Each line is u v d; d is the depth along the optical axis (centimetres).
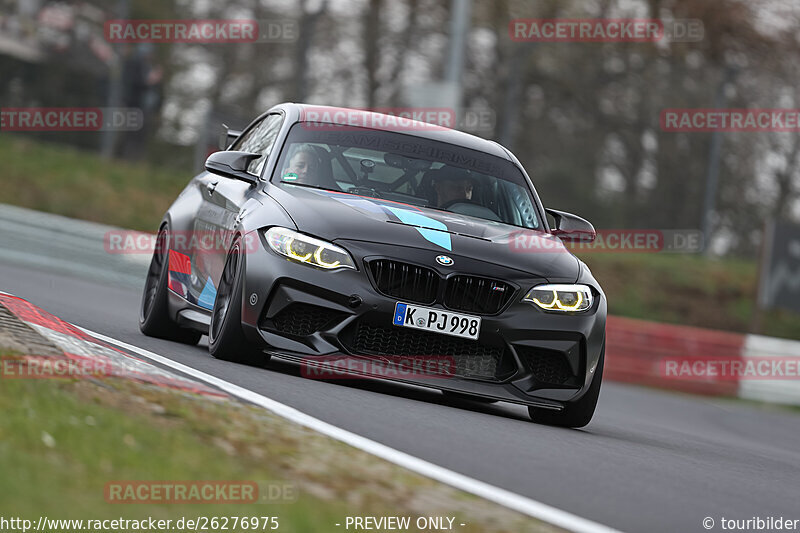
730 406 4881
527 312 2092
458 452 1590
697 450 2278
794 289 6575
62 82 9906
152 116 8769
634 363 5334
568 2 10888
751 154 12675
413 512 1170
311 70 11644
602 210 12544
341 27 11600
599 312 2169
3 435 1120
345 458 1370
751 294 8212
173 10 11400
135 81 8512
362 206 2197
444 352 2069
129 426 1278
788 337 7906
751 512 1520
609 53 11850
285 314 2073
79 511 956
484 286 2078
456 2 6131
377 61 11562
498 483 1425
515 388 2091
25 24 9894
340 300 2039
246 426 1438
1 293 2356
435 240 2112
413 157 2452
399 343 2059
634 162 12550
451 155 2495
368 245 2069
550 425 2219
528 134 12312
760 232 12800
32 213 5569
